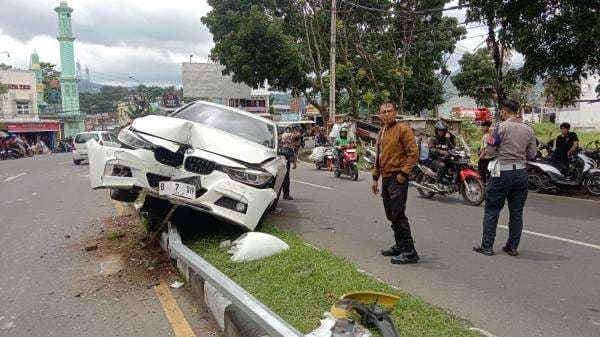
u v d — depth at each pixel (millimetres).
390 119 5391
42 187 13375
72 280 5129
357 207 9211
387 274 5164
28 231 7480
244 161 6070
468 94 40781
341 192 11375
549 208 9023
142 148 5953
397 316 3811
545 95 13094
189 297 4625
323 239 6656
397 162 5379
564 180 10406
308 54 29125
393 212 5461
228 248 5707
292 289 4375
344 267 4996
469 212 8648
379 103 28156
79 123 57625
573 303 4359
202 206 5727
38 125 47062
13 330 3984
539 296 4527
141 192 6148
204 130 6582
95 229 7438
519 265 5488
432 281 4945
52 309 4395
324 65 30859
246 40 26406
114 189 6484
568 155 10539
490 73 38312
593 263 5551
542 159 11031
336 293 4266
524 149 5668
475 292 4633
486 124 10570
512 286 4797
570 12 9898
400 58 32156
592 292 4629
